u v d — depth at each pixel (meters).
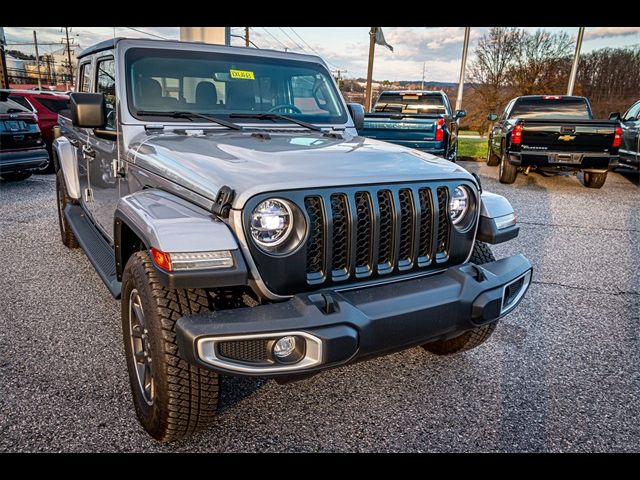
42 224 6.72
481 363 3.42
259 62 3.80
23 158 9.03
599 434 2.70
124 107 3.25
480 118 32.72
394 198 2.46
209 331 1.98
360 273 2.42
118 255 2.80
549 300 4.57
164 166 2.66
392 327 2.24
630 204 9.24
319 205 2.27
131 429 2.62
